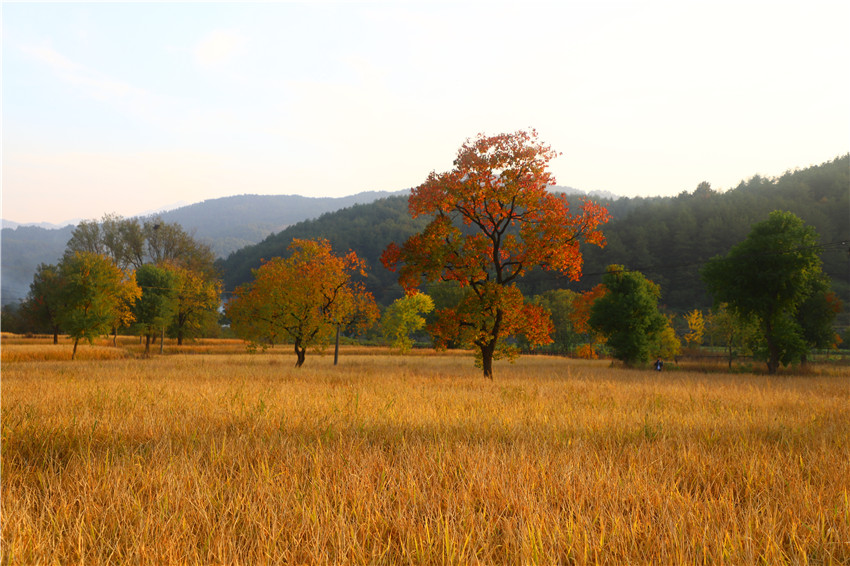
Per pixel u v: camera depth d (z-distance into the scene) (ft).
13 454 20.33
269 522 13.26
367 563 11.55
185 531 12.64
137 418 27.40
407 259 83.25
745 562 11.37
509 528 12.91
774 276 122.83
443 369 108.27
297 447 21.56
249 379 62.34
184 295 227.40
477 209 85.35
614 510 14.42
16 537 12.44
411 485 16.31
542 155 80.64
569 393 48.39
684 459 20.52
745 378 93.20
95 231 278.67
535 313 85.51
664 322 157.89
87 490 15.78
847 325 274.57
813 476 18.52
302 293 112.47
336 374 76.13
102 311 147.43
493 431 26.27
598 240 80.53
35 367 89.92
